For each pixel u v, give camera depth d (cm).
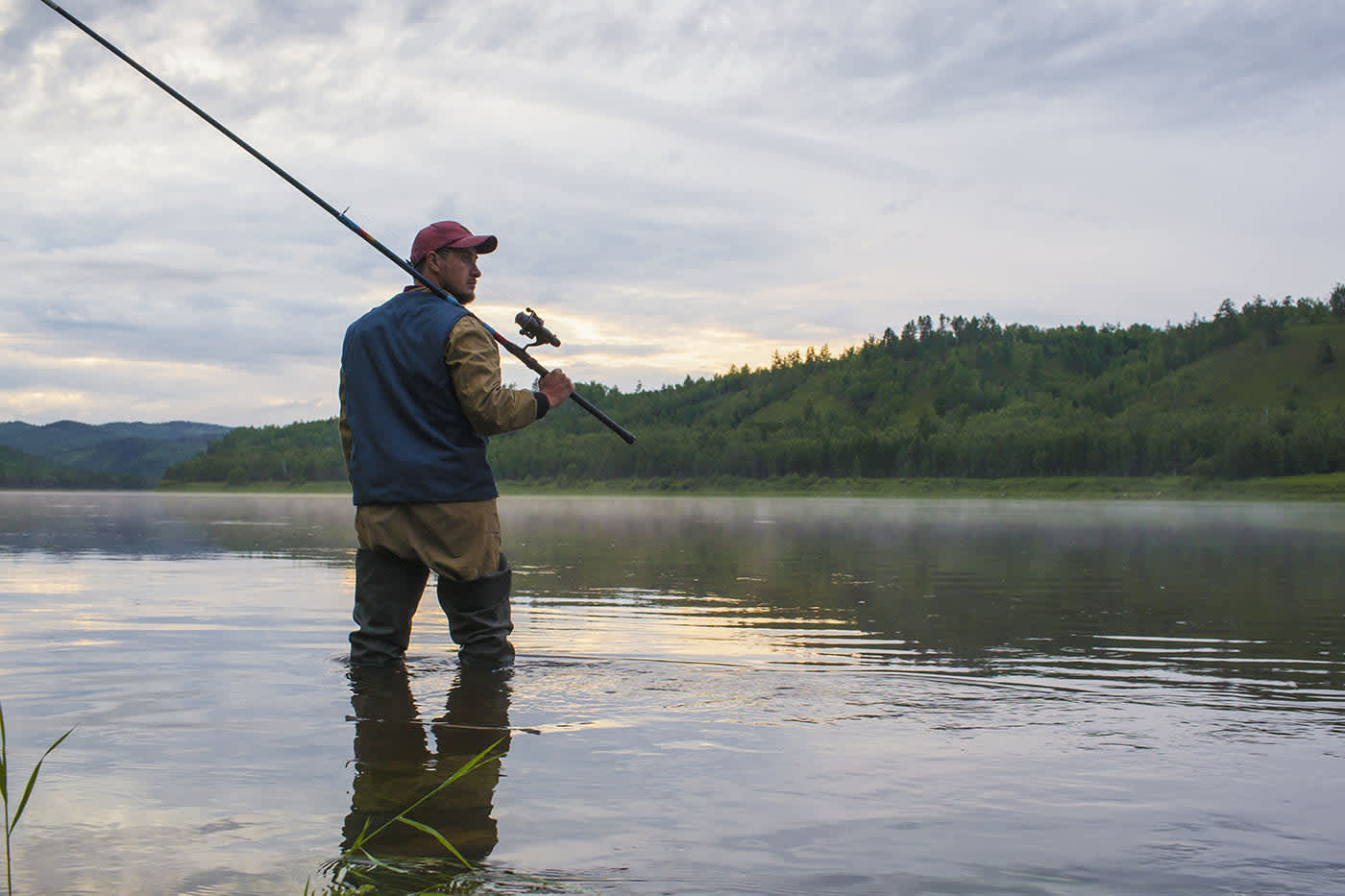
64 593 614
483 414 354
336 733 246
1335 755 235
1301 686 328
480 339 363
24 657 365
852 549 1262
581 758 224
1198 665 372
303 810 184
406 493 350
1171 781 211
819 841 171
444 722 259
